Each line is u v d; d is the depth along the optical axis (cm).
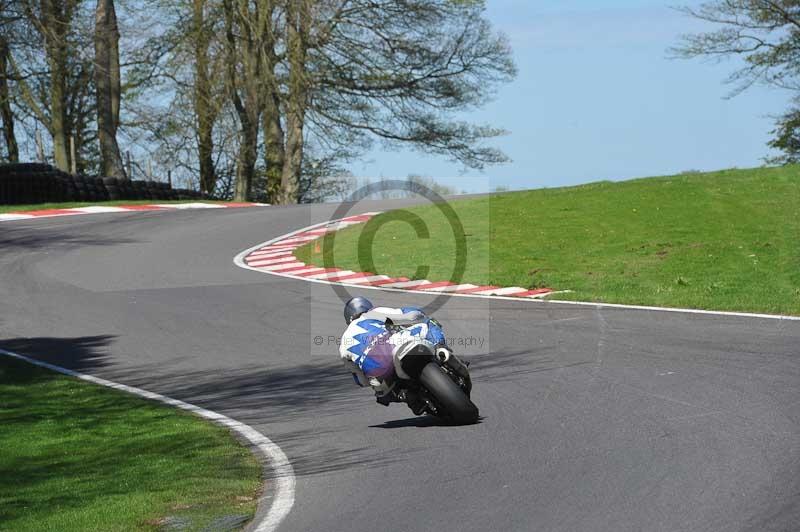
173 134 12512
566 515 1408
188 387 2714
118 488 1722
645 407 2100
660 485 1524
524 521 1395
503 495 1527
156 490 1695
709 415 1989
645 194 6209
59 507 1614
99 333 3541
